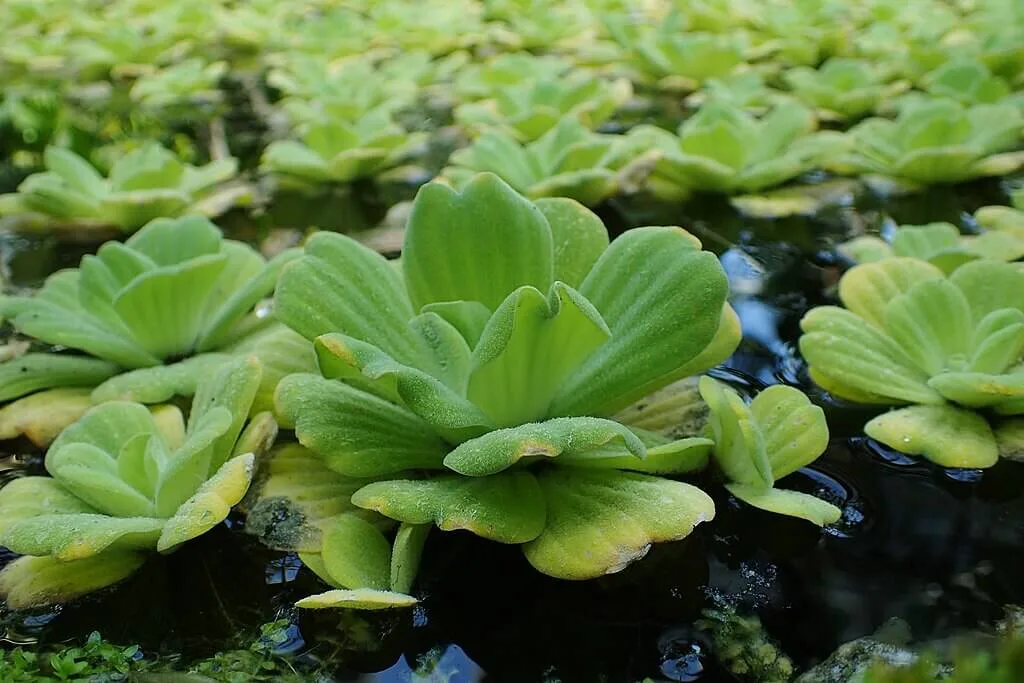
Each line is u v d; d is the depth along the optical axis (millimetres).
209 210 737
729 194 759
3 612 463
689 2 1277
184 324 579
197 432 486
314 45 1227
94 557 478
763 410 513
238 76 1176
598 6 1433
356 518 482
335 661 447
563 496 481
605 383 503
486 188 519
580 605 463
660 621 457
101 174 839
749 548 480
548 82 889
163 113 1021
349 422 496
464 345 502
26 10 1408
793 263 676
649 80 1103
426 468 499
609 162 728
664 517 466
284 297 516
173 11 1361
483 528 460
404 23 1310
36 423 542
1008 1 1194
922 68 981
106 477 478
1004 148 780
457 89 995
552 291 472
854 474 510
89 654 447
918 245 635
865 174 781
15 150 897
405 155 855
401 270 571
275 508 490
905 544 480
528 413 501
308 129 810
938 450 507
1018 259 639
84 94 1103
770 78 1085
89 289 574
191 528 454
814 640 449
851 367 544
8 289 668
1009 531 485
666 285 507
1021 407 521
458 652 449
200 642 454
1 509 482
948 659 438
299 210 767
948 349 547
